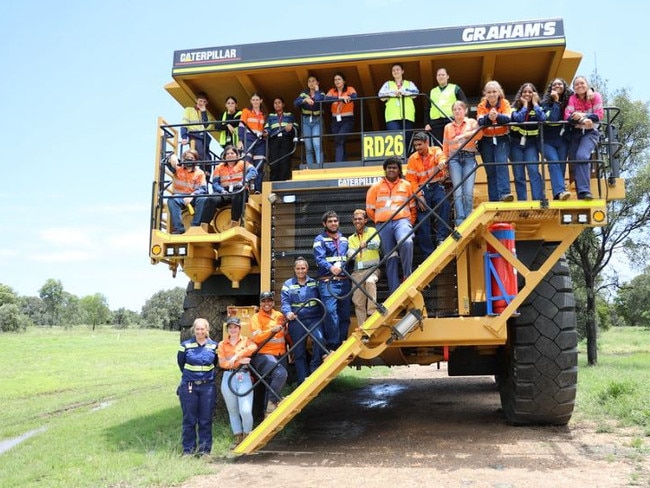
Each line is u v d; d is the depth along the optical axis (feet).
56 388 45.29
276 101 25.80
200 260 21.70
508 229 19.51
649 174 63.77
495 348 23.20
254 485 15.85
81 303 315.99
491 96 19.79
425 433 22.72
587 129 19.08
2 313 227.81
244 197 20.98
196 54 24.79
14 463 19.65
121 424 26.09
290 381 31.40
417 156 21.02
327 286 19.83
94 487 15.83
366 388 38.60
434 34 22.94
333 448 20.49
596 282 71.05
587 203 18.63
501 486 15.14
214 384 19.99
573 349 20.84
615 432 21.20
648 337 128.47
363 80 25.26
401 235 19.60
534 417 21.42
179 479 16.35
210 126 28.84
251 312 21.63
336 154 25.05
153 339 157.58
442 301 20.42
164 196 21.30
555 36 22.11
